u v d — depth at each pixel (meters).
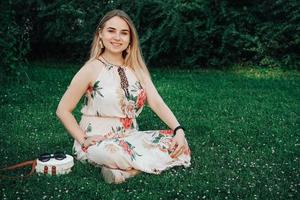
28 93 6.64
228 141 4.59
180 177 3.54
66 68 9.48
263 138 4.73
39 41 10.44
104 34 3.76
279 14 9.66
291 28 9.30
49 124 5.11
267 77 8.80
